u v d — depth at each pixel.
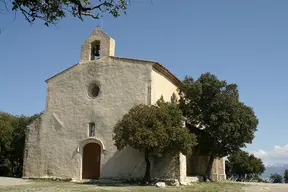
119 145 23.03
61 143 27.89
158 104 24.38
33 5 9.30
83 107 27.86
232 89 28.80
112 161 25.48
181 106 28.75
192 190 19.88
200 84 27.86
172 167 23.59
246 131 28.02
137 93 26.03
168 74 28.86
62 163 27.33
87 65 28.80
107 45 28.48
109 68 27.72
